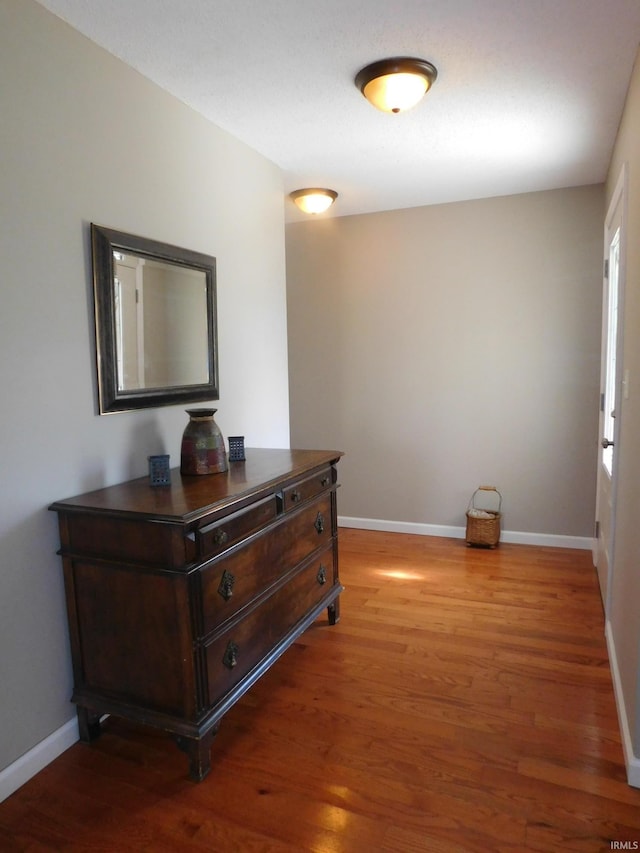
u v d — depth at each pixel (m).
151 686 1.78
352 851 1.49
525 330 3.89
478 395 4.04
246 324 2.91
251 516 2.01
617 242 2.78
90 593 1.83
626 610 2.03
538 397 3.90
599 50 2.04
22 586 1.75
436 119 2.61
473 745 1.89
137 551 1.73
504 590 3.19
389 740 1.93
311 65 2.13
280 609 2.23
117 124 2.06
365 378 4.32
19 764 1.74
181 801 1.67
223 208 2.69
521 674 2.32
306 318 4.44
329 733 1.97
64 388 1.87
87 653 1.87
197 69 2.14
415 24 1.87
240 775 1.78
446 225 3.99
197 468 2.19
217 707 1.81
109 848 1.52
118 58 2.05
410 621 2.82
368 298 4.25
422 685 2.26
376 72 2.12
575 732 1.95
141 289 2.18
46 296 1.79
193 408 2.50
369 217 4.19
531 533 4.01
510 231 3.85
